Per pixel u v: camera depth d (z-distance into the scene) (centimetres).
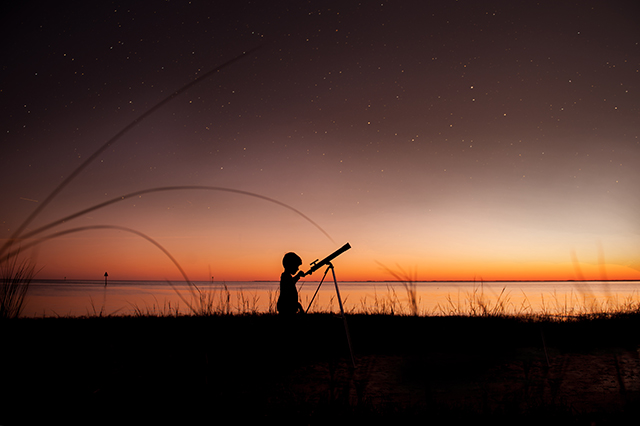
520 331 568
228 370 326
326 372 366
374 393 303
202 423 208
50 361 269
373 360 417
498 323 605
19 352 233
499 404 267
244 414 223
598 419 231
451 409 242
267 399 256
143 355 358
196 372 306
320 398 262
